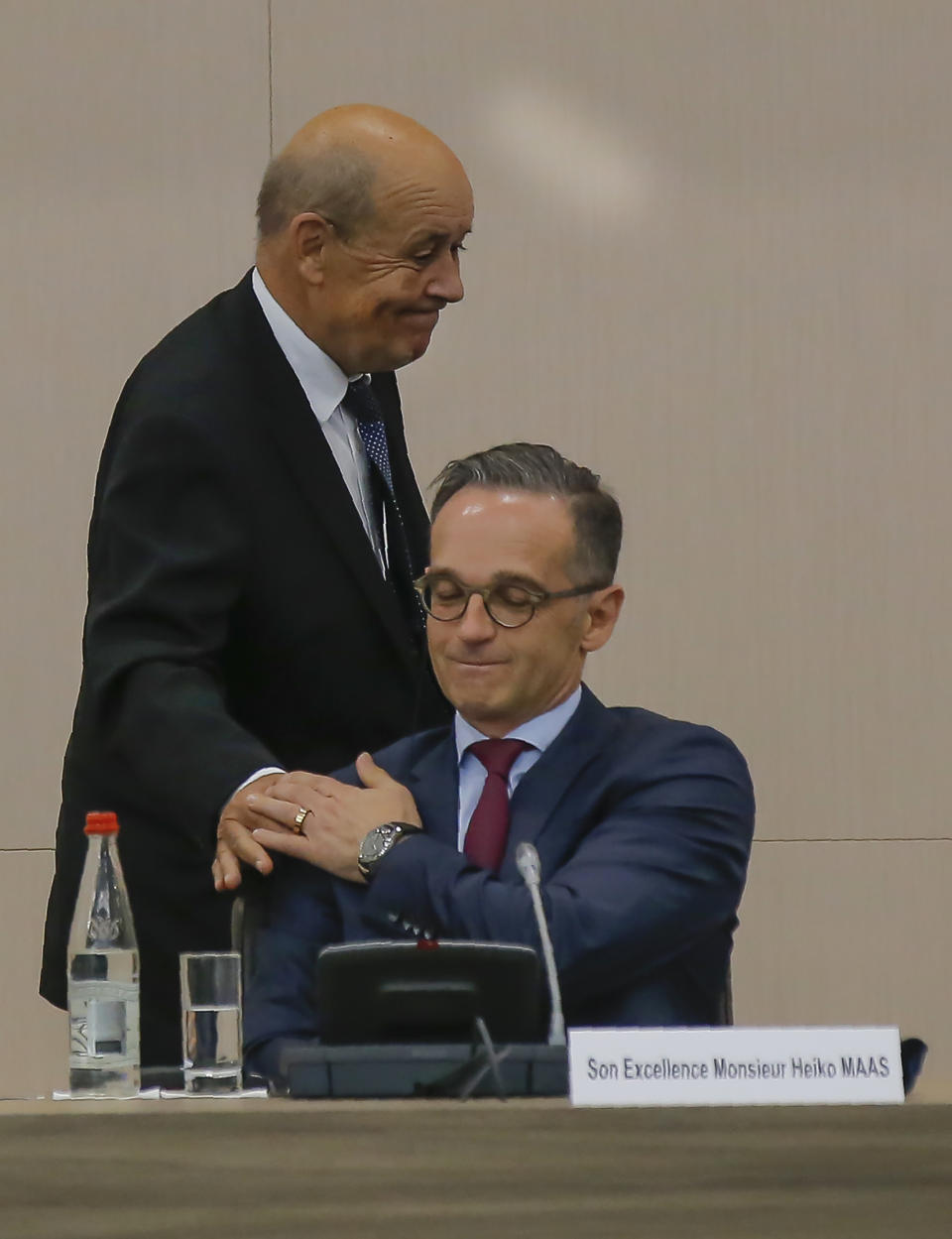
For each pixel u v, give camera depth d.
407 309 11.60
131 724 10.50
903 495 17.45
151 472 11.10
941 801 17.23
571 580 8.13
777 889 17.17
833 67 17.53
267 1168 5.49
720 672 17.34
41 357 17.34
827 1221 5.59
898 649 17.36
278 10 17.41
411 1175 5.50
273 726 11.45
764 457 17.44
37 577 17.23
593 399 17.47
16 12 17.44
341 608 11.41
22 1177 5.48
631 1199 5.54
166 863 11.09
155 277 17.39
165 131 17.42
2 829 17.09
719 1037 5.75
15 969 17.00
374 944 6.54
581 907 7.60
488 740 8.27
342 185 11.37
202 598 10.95
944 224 17.52
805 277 17.53
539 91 17.53
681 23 17.55
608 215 17.55
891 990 17.09
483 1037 6.05
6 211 17.36
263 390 11.43
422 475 17.38
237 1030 6.91
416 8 17.48
